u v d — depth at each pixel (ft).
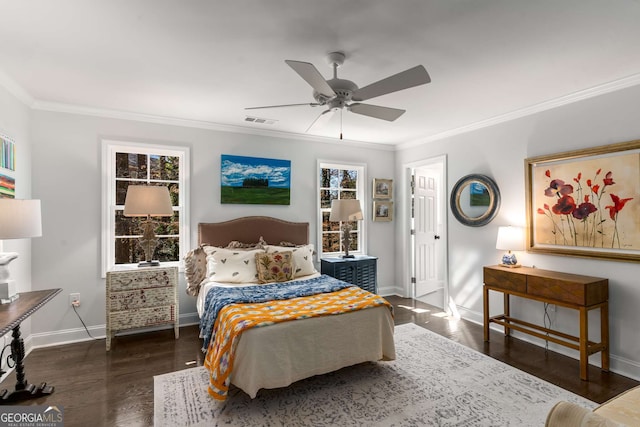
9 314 6.02
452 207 13.47
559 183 9.95
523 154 10.96
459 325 12.37
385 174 16.99
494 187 11.74
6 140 8.63
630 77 8.29
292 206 14.51
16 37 6.47
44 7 5.49
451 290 13.66
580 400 7.36
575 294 8.48
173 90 9.35
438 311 14.17
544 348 10.25
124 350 10.08
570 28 6.15
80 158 10.89
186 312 12.40
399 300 15.94
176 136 12.29
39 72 8.13
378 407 7.09
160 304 10.73
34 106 10.21
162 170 12.58
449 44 6.77
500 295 11.76
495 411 6.94
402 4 5.46
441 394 7.60
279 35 6.43
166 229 12.58
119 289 10.25
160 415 6.79
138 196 10.41
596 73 8.16
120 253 11.94
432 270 17.54
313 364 7.57
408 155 16.28
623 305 8.60
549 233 10.22
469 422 6.57
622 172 8.58
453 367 8.95
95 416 6.76
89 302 11.00
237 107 10.85
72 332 10.73
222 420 6.63
